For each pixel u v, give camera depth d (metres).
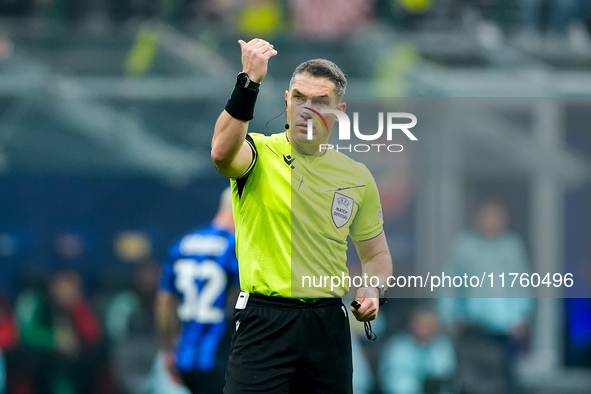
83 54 32.84
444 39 33.91
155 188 38.91
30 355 28.83
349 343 12.37
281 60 32.81
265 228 12.05
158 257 38.84
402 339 25.84
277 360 11.93
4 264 37.12
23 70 32.25
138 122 32.66
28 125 32.44
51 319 29.14
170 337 19.88
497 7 36.84
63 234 38.03
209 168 32.84
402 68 31.92
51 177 38.03
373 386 25.89
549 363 29.20
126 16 37.03
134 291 33.00
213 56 33.41
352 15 36.56
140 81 32.53
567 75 32.69
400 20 36.66
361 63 32.81
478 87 30.81
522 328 27.34
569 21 36.78
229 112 11.45
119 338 31.28
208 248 19.48
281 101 31.58
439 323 25.73
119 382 30.47
